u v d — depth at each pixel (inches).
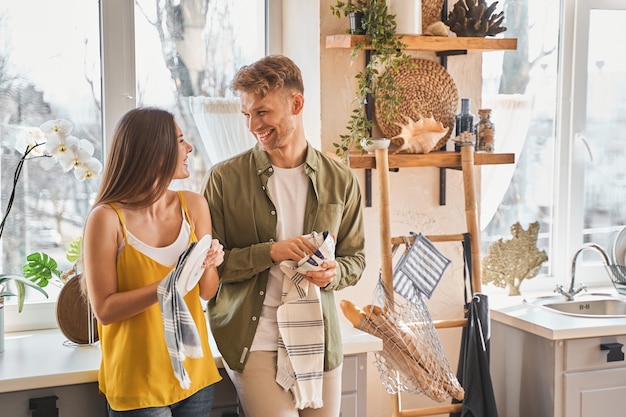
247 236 87.6
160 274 79.4
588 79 138.7
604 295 130.4
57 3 106.1
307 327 84.9
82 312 94.3
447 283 120.0
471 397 106.6
